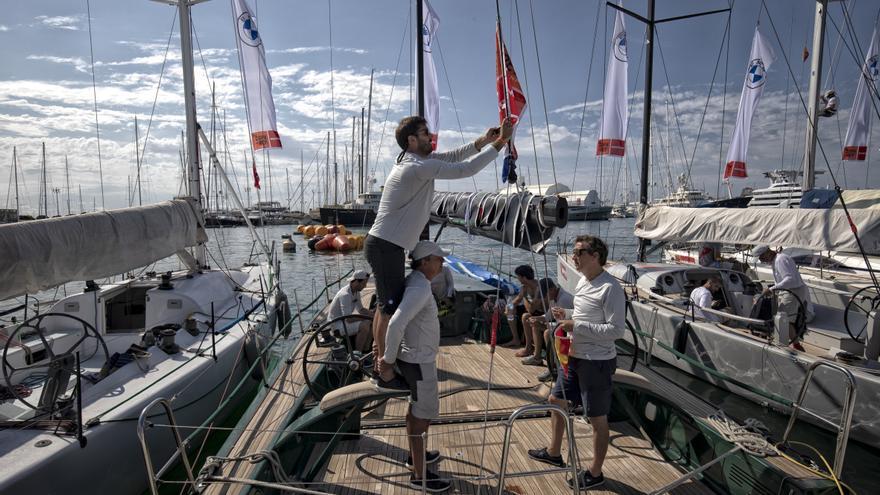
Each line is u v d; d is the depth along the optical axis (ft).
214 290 24.18
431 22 30.32
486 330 20.83
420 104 25.90
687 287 26.68
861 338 20.34
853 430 16.92
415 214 8.70
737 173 43.16
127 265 17.67
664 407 12.50
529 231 10.46
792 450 10.59
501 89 8.92
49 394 13.19
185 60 29.71
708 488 10.73
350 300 18.37
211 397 17.98
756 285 26.07
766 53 41.24
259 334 21.40
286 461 11.13
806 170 33.24
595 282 9.78
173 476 15.75
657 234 28.17
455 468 11.13
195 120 30.09
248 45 35.53
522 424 13.21
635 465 11.52
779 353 18.85
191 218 22.66
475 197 13.79
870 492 14.64
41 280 14.19
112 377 15.99
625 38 39.37
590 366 9.72
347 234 120.16
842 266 35.91
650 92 39.17
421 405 9.46
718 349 21.27
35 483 11.15
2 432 12.42
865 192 27.84
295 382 14.67
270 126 36.09
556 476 10.77
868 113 44.86
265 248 31.14
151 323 21.01
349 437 12.64
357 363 12.24
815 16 32.73
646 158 39.42
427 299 8.94
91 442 12.56
